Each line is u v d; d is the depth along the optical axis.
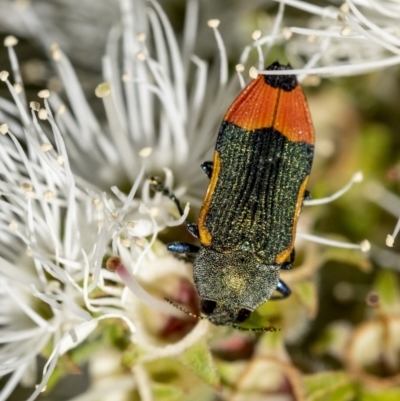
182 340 0.08
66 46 0.09
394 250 0.09
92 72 0.09
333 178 0.09
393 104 0.09
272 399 0.08
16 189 0.08
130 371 0.08
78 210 0.08
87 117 0.08
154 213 0.08
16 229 0.08
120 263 0.07
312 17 0.09
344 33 0.08
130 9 0.09
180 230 0.08
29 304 0.08
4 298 0.08
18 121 0.09
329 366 0.08
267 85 0.07
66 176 0.08
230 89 0.08
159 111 0.09
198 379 0.08
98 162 0.08
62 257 0.08
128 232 0.08
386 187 0.09
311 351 0.08
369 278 0.08
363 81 0.09
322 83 0.09
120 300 0.08
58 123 0.08
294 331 0.08
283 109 0.07
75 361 0.08
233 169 0.08
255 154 0.07
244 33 0.09
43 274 0.08
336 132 0.09
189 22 0.09
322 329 0.08
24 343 0.08
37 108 0.08
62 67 0.08
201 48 0.09
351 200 0.09
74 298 0.08
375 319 0.08
